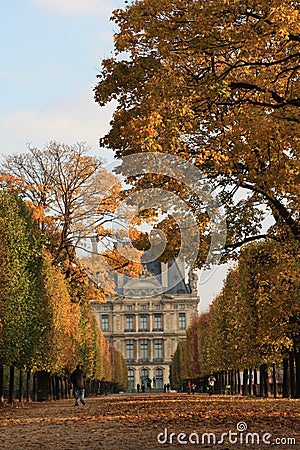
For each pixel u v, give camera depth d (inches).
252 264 1701.5
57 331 2409.0
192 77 1206.9
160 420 1121.4
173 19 1148.5
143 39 1240.8
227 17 1123.9
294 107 1208.8
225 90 1145.4
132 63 1312.7
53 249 2349.9
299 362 1931.6
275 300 1658.5
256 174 1338.6
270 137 1212.5
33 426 1146.7
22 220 2044.8
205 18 1119.0
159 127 1174.3
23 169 2409.0
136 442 810.2
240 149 1254.3
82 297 2464.3
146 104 1200.2
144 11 1162.6
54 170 2352.4
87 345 3467.0
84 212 1911.9
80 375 2107.5
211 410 1369.3
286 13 1064.8
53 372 2657.5
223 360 3412.9
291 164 1263.5
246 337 2370.8
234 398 2517.2
